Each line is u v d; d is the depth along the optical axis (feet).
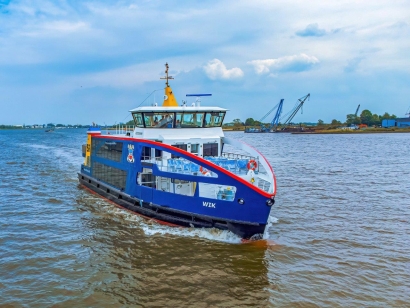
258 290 49.73
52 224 76.64
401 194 108.27
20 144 341.00
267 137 537.65
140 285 50.80
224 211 65.05
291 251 62.95
